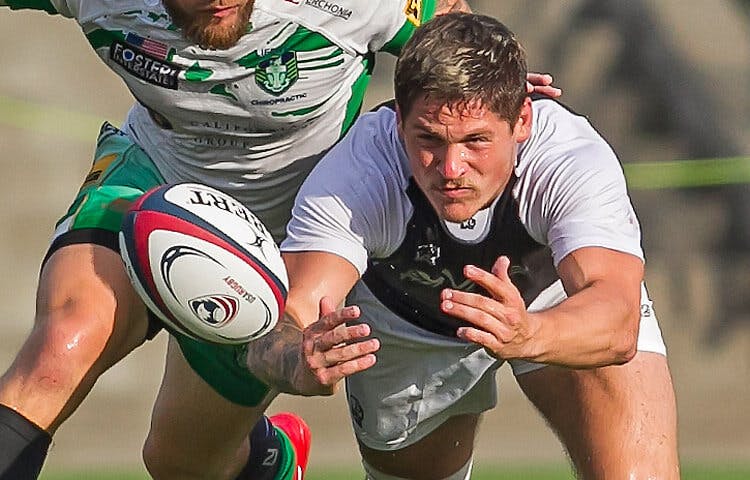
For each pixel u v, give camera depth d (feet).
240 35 51.37
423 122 44.16
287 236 50.83
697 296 194.39
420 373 57.72
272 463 68.90
